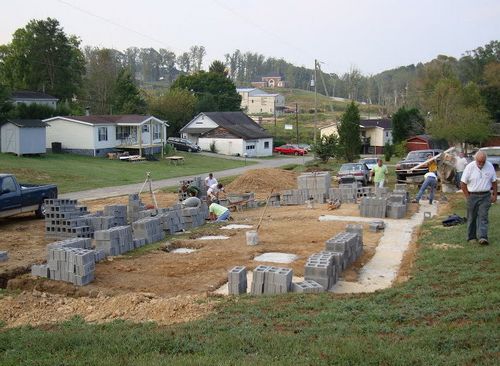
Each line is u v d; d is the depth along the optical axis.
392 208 18.66
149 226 14.67
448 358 5.54
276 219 19.05
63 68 75.25
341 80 182.38
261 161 62.94
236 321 7.48
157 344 6.57
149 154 56.44
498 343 5.83
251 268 11.68
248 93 144.62
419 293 8.29
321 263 9.84
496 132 63.94
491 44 90.00
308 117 121.81
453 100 56.62
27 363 6.21
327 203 23.69
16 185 19.70
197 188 25.33
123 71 76.31
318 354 5.89
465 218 15.54
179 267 11.92
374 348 5.97
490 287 8.10
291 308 7.99
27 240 16.30
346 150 50.56
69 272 10.71
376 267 11.58
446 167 25.19
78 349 6.58
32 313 8.81
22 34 73.38
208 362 5.76
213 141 71.75
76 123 51.84
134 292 10.05
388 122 78.81
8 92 51.34
